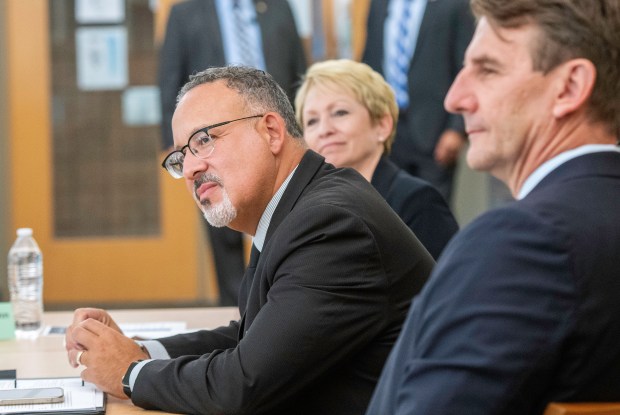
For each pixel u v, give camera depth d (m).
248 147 2.40
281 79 6.32
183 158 2.46
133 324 3.23
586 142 1.50
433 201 3.51
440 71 6.04
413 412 1.37
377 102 3.59
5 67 7.44
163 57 6.34
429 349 1.40
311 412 2.20
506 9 1.48
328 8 7.25
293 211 2.28
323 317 2.12
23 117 7.48
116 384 2.24
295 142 2.48
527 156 1.52
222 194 2.40
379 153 3.64
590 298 1.35
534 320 1.34
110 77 7.48
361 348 2.19
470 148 1.56
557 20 1.45
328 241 2.18
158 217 7.61
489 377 1.34
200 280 7.64
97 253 7.59
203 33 6.29
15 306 3.17
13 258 3.37
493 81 1.51
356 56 7.27
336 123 3.58
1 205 7.49
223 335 2.64
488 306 1.36
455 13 6.02
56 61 7.47
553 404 1.38
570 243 1.36
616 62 1.46
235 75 2.45
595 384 1.40
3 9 7.41
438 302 1.41
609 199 1.43
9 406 2.14
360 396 2.18
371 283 2.18
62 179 7.55
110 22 7.44
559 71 1.47
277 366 2.09
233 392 2.09
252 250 2.56
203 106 2.41
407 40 6.08
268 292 2.19
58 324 3.33
